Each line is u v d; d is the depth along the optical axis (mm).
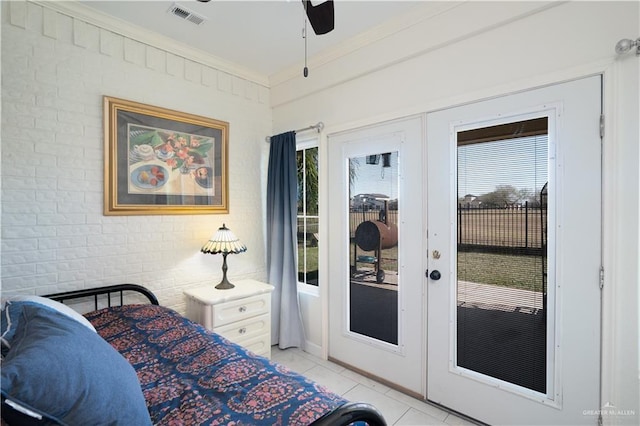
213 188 2730
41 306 1261
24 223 1870
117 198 2205
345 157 2588
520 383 1773
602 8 1516
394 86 2273
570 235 1611
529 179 1739
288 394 1149
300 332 2922
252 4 2004
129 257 2277
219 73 2781
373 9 2059
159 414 1071
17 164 1848
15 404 684
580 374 1588
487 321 1892
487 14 1819
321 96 2754
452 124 2006
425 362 2137
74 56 2039
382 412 2014
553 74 1642
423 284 2145
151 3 2000
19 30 1851
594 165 1546
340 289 2633
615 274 1492
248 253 2984
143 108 2320
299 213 3092
